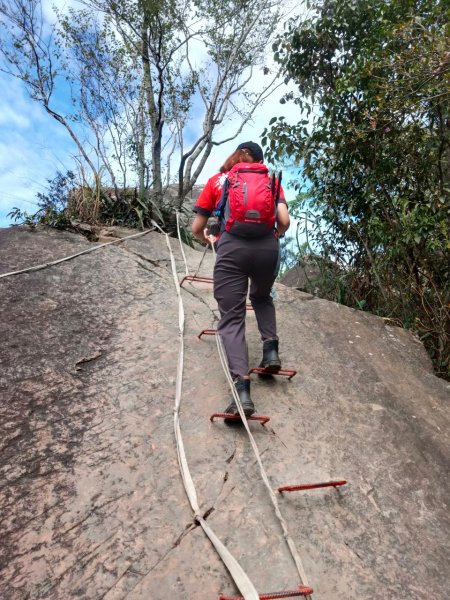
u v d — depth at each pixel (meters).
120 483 2.34
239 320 2.96
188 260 5.44
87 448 2.54
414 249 5.06
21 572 1.88
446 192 4.87
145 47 8.07
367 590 2.02
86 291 4.09
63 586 1.85
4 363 3.05
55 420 2.69
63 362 3.19
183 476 2.38
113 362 3.29
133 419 2.79
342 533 2.28
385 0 5.30
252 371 3.25
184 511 2.23
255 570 1.99
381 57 4.91
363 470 2.72
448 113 4.89
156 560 1.98
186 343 3.61
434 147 5.15
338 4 5.45
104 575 1.90
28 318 3.55
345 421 3.10
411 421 3.31
